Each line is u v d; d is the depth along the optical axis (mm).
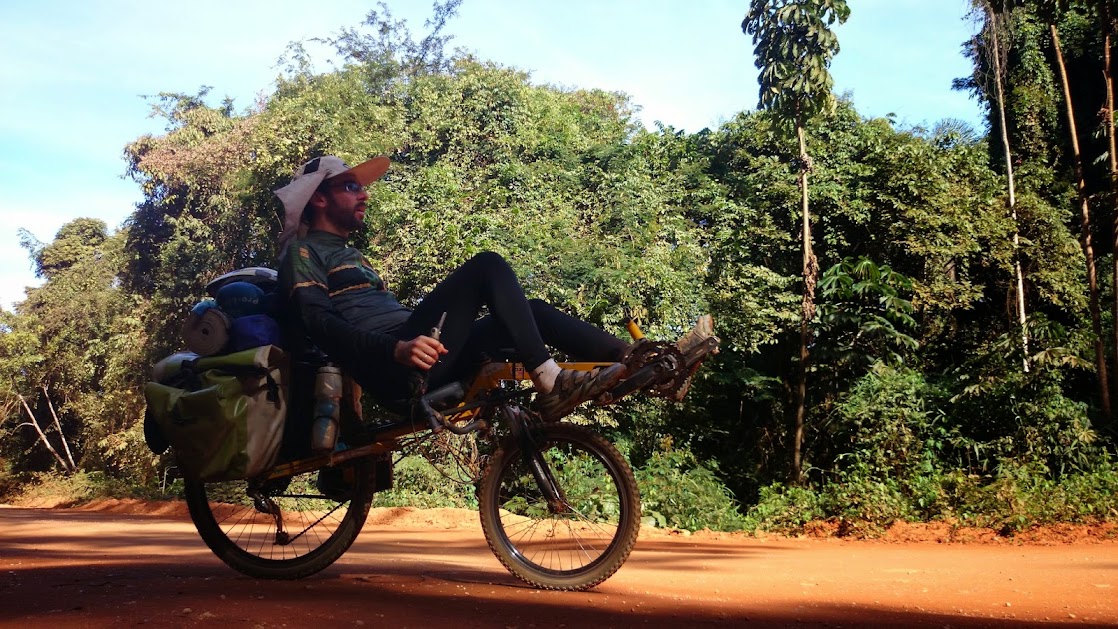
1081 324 17688
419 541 8602
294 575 4059
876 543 9766
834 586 4605
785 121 15211
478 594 3469
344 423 3965
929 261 17281
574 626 2809
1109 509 10523
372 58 18172
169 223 22875
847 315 15367
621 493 3789
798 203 17484
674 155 19219
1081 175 15688
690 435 16812
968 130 20344
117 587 3387
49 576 3889
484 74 18359
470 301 3787
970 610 3736
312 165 4059
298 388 3920
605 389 3619
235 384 3605
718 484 15031
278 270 3879
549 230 15539
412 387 3713
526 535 5121
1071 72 20094
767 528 11898
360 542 8227
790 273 18109
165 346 21984
